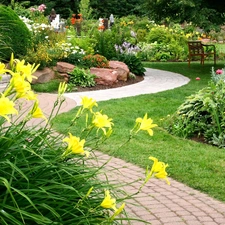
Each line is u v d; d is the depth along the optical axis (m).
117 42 19.55
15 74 2.62
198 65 21.62
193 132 8.09
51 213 2.73
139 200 5.08
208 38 32.62
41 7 24.06
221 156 6.80
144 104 11.09
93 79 14.54
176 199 5.15
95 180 3.12
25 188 2.69
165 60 24.56
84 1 28.98
